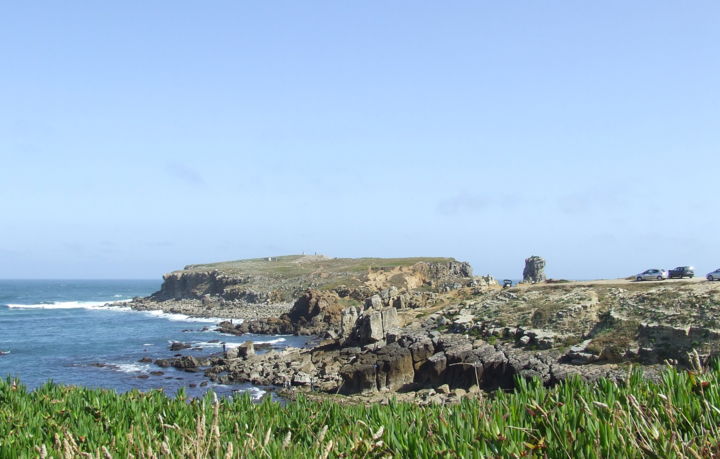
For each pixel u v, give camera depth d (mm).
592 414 8180
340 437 9852
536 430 8406
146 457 8570
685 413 8250
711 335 38656
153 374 55625
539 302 55688
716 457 6695
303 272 153000
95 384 50969
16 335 89812
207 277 163500
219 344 78625
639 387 9953
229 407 13797
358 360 46094
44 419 12750
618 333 43469
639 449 7086
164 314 132000
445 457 7703
